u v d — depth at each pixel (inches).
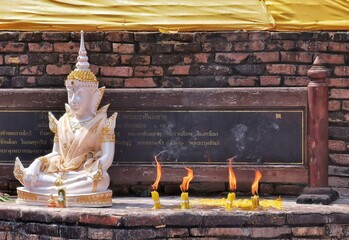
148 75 180.1
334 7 178.5
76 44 181.5
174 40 179.6
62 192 154.6
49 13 181.8
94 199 156.4
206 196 176.6
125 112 176.1
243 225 148.9
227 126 173.6
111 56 180.5
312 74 168.4
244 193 176.7
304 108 171.2
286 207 156.3
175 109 174.6
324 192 166.4
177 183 178.5
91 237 147.5
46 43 182.1
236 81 178.4
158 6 181.0
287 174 171.8
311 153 167.9
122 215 146.4
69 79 162.6
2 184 180.4
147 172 175.0
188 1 181.2
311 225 151.0
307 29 177.3
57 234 149.7
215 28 178.2
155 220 146.8
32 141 178.9
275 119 172.2
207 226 148.3
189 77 179.2
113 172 175.8
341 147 176.2
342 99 176.6
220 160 173.9
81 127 161.6
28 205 158.1
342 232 152.1
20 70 182.9
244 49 178.2
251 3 179.6
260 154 172.7
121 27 179.6
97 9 181.6
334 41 177.2
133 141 175.8
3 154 179.6
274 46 177.6
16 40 183.0
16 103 178.5
